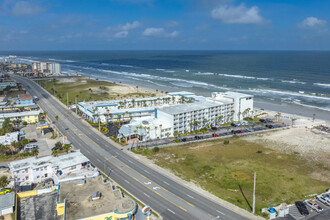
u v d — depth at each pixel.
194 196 98.38
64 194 82.62
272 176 115.38
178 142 155.00
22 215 78.62
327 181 111.31
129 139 158.25
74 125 187.00
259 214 87.50
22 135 162.12
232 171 119.69
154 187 104.25
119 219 74.44
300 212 88.19
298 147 149.62
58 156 116.44
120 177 112.12
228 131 177.00
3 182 98.50
